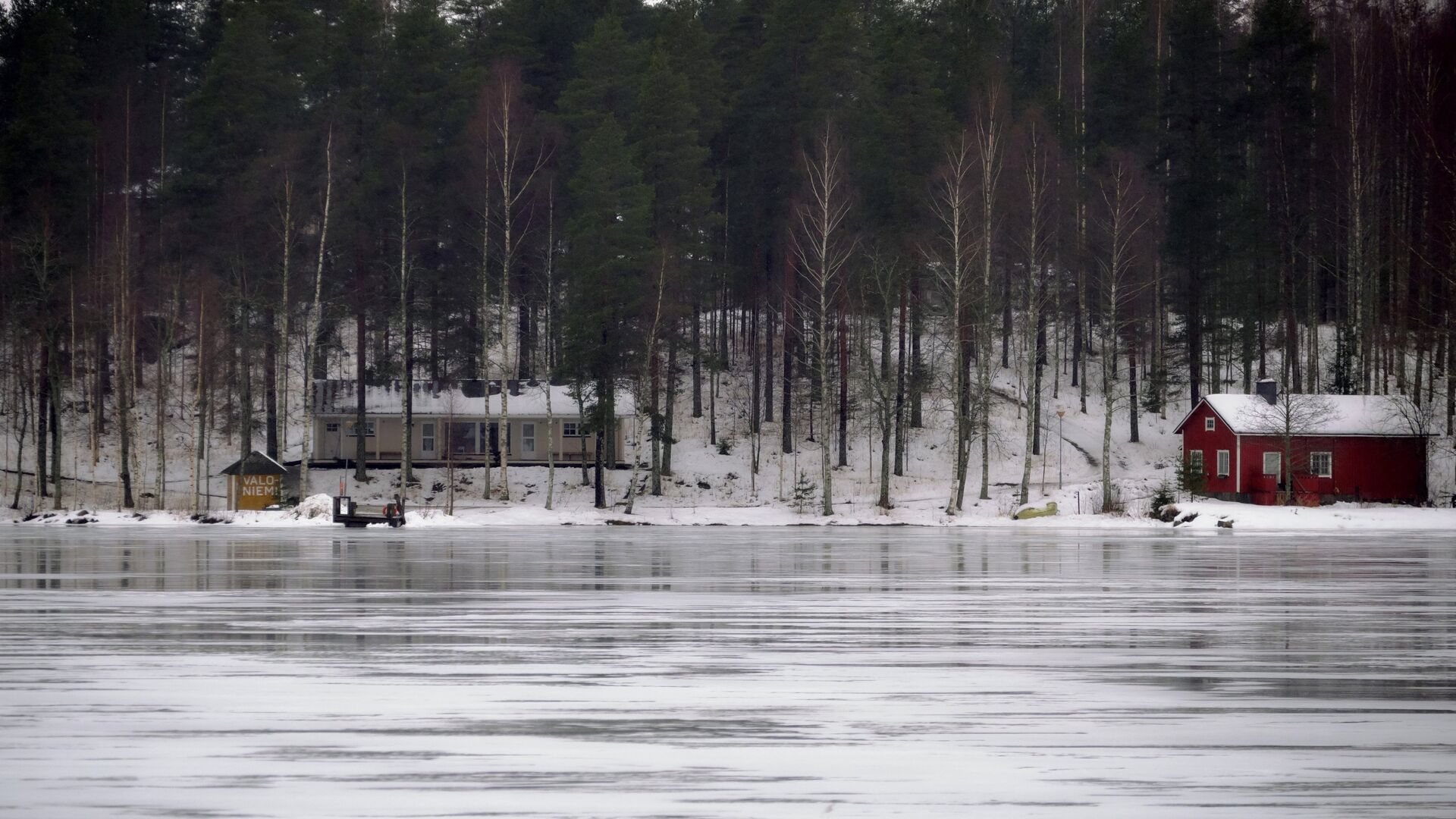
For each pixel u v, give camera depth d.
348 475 111.88
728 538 65.62
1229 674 21.67
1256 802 14.16
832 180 107.50
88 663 22.66
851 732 17.38
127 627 27.28
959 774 15.24
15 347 105.12
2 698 19.56
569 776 15.17
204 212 107.75
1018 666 22.44
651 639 25.58
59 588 35.72
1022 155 114.94
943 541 63.19
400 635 26.20
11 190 112.44
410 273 112.62
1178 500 94.06
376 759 15.95
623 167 102.75
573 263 103.50
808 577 39.66
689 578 39.31
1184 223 113.56
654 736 17.11
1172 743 16.77
